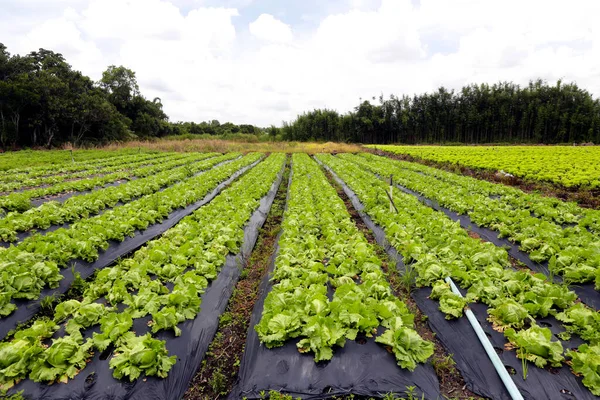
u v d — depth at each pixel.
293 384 5.00
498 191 16.30
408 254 8.76
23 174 22.61
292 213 12.38
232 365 6.00
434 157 33.50
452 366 5.54
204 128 99.75
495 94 79.12
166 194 15.40
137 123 70.81
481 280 6.88
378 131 79.62
